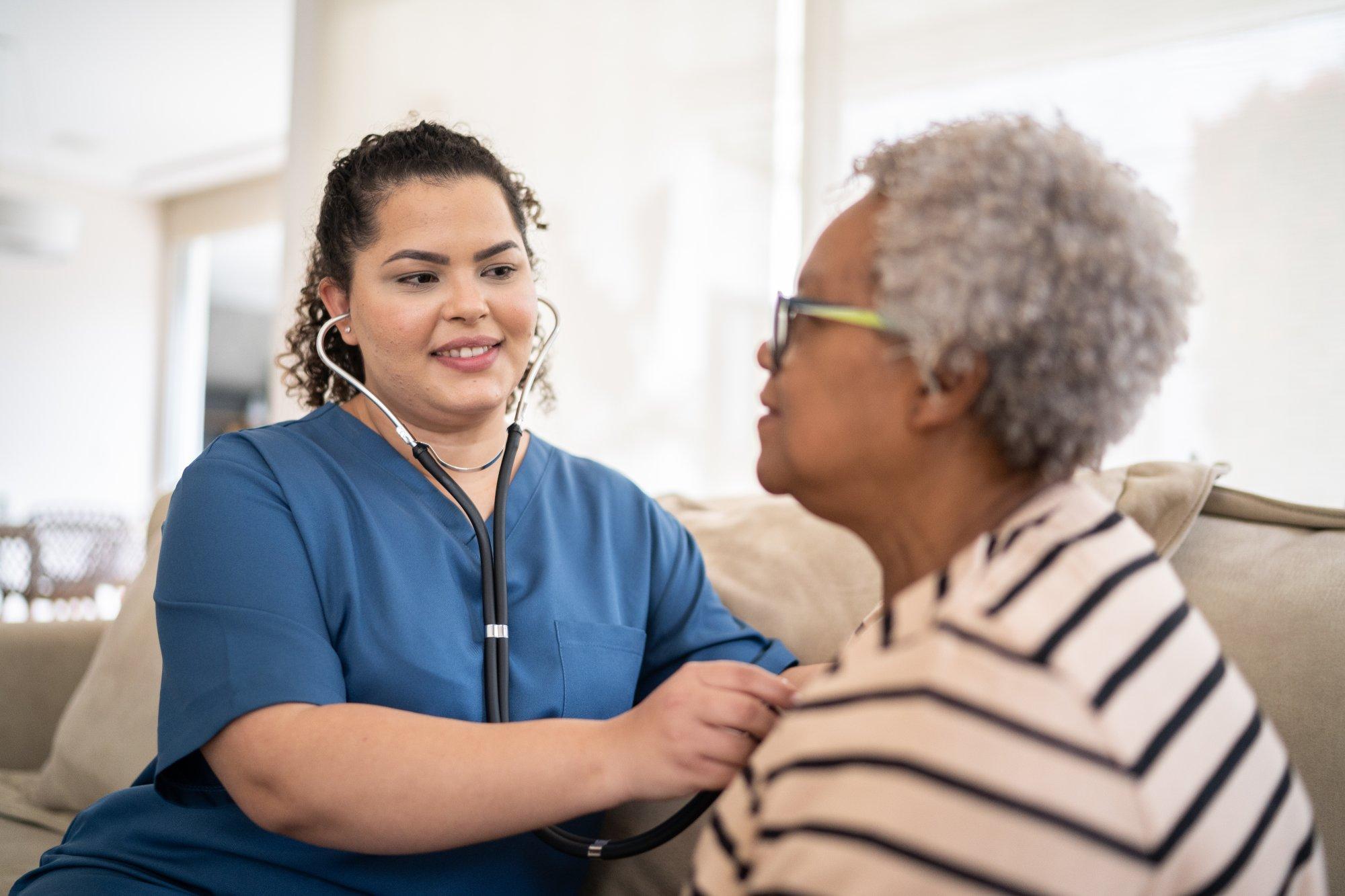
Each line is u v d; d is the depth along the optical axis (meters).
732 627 1.10
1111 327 0.53
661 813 1.08
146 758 1.35
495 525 0.99
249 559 0.88
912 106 2.05
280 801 0.77
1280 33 1.71
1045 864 0.41
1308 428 1.68
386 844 0.75
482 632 0.97
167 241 7.43
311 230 1.26
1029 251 0.52
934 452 0.56
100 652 1.50
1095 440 0.55
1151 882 0.44
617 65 2.37
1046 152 0.54
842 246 0.59
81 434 7.11
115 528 5.03
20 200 5.22
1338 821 0.79
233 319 7.68
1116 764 0.43
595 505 1.12
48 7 4.45
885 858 0.42
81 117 5.85
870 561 1.17
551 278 2.40
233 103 5.58
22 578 5.00
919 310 0.52
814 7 2.15
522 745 0.74
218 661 0.82
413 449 0.99
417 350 1.00
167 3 4.40
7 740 1.65
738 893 0.50
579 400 2.36
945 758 0.42
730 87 2.24
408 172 1.02
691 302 2.26
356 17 2.67
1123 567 0.51
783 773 0.48
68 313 7.07
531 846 0.96
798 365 0.59
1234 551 0.96
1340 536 0.93
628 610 1.08
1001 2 1.96
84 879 0.92
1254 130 1.73
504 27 2.50
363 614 0.93
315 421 1.04
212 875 0.91
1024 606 0.47
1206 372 1.76
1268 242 1.72
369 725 0.76
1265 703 0.85
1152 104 1.82
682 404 2.25
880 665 0.47
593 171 2.38
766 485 0.64
